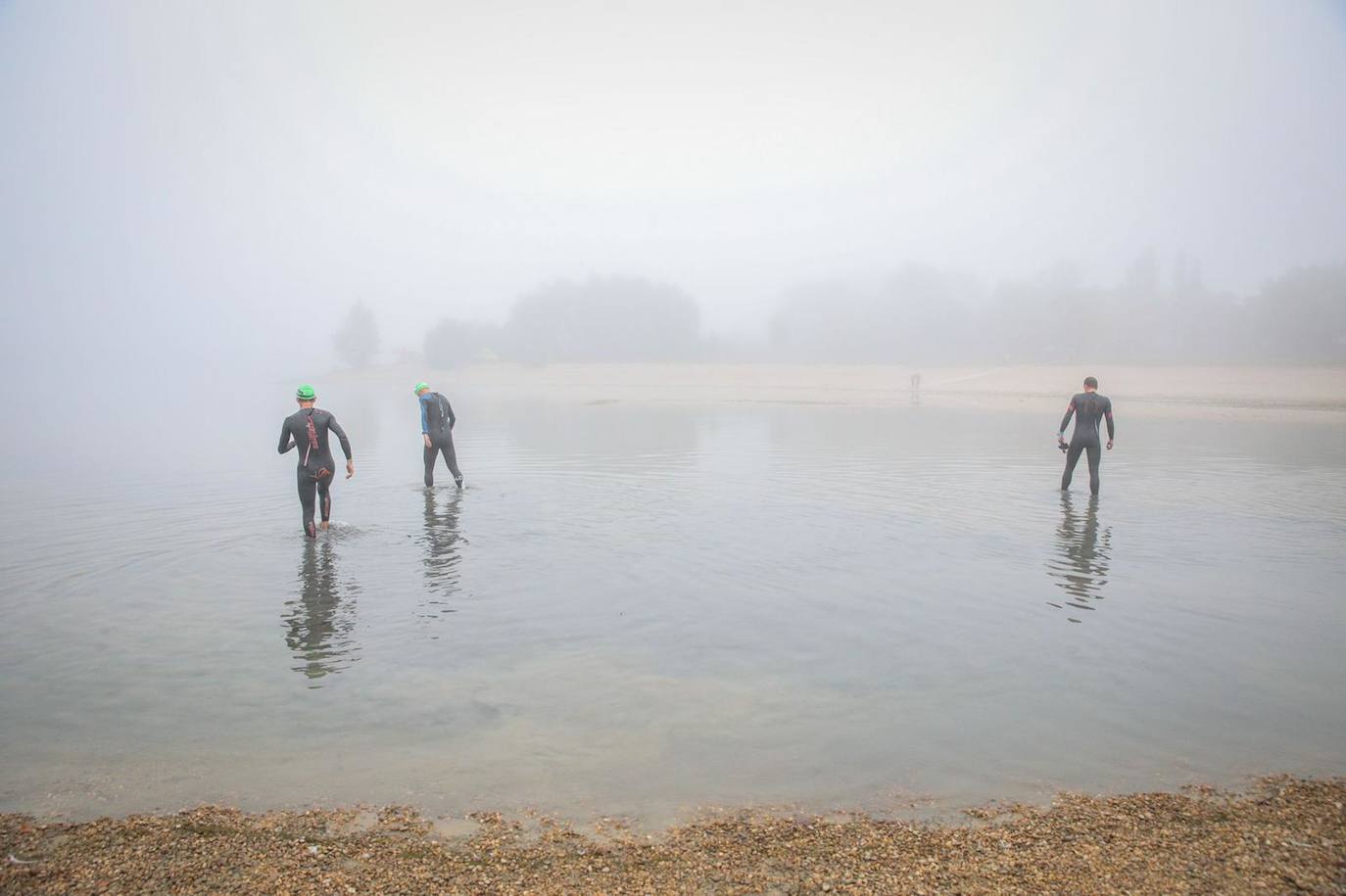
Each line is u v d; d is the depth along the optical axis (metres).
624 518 13.00
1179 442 25.81
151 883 4.01
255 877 4.05
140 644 7.31
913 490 15.95
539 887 3.96
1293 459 20.92
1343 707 5.96
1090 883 3.96
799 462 20.48
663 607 8.32
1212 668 6.70
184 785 4.95
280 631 7.65
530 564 10.03
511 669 6.73
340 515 13.34
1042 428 31.16
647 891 3.92
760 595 8.73
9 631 7.68
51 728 5.70
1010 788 4.88
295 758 5.27
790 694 6.22
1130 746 5.39
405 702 6.09
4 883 4.00
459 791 4.87
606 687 6.35
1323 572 9.60
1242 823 4.48
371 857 4.21
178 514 13.73
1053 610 8.22
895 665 6.80
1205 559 10.23
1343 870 4.04
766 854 4.23
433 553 10.61
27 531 12.38
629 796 4.81
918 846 4.30
